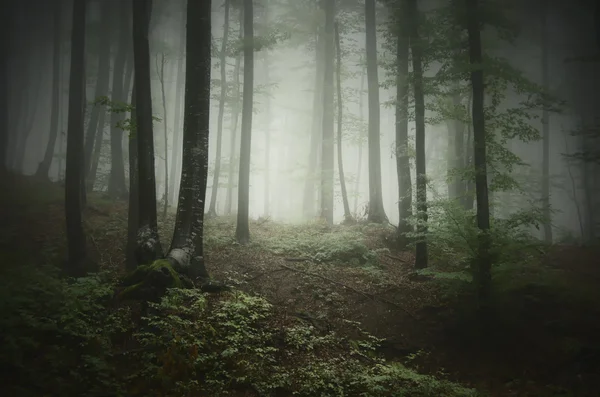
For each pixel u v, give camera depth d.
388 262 15.84
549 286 12.85
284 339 10.10
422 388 9.04
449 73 13.09
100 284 10.97
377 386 8.73
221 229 18.69
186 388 7.65
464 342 11.48
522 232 12.38
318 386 8.57
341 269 14.96
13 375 6.89
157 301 10.10
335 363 9.83
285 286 13.37
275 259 15.32
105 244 15.88
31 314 8.39
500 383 10.21
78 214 13.57
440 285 12.83
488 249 11.67
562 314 12.00
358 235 17.56
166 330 8.95
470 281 11.65
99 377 7.46
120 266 14.05
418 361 10.89
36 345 7.52
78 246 13.44
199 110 12.26
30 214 18.30
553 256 16.50
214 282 11.45
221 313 10.02
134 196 13.69
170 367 7.94
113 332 8.98
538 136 12.78
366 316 12.34
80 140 13.99
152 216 11.84
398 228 17.36
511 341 11.37
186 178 12.08
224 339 9.34
